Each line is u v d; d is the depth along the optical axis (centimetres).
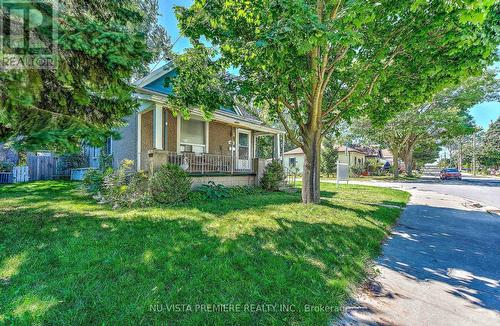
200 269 288
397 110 771
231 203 681
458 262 357
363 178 2530
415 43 493
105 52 260
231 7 502
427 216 662
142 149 920
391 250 402
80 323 194
